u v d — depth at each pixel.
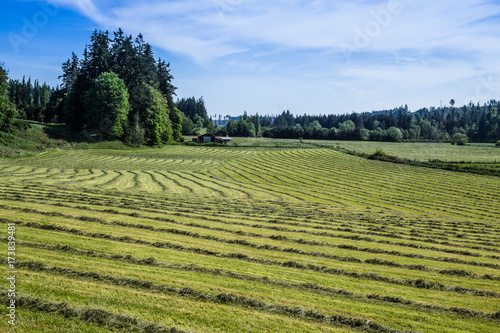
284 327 12.68
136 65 130.12
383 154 108.62
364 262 22.38
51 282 14.70
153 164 87.81
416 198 59.41
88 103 109.12
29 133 97.25
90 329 11.66
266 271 18.91
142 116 123.56
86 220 27.33
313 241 26.30
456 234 33.03
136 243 22.52
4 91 90.12
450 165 89.50
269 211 39.50
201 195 52.25
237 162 99.00
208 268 18.22
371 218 39.56
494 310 15.66
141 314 12.76
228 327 12.38
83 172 67.19
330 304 15.04
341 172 85.12
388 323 13.67
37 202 33.22
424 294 17.27
